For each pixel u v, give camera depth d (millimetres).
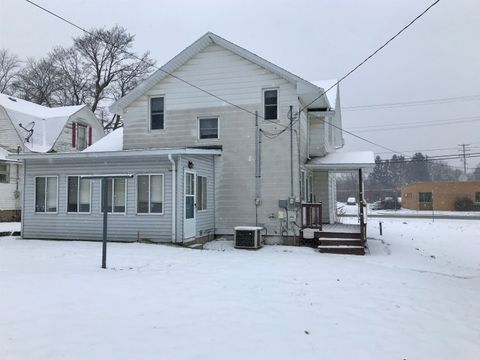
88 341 4695
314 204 15508
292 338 5141
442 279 10234
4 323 5164
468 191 49062
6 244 13227
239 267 10062
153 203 13945
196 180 14891
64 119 26969
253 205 16031
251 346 4793
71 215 14742
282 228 15664
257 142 16125
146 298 6648
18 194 24141
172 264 9977
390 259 13445
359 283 8797
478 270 12656
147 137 17391
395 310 6797
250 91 16312
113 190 14336
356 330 5625
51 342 4613
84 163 14680
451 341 5484
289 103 15883
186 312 6008
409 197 53656
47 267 9133
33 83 37969
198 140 16766
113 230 14242
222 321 5676
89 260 10180
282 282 8477
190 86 16953
